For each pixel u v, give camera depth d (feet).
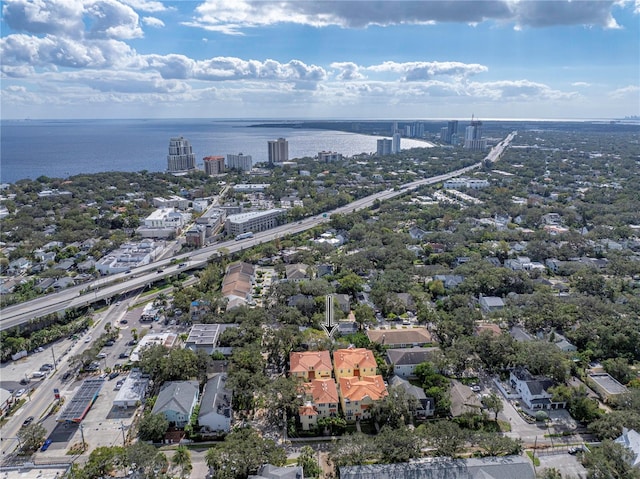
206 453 455.63
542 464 431.02
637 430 446.19
